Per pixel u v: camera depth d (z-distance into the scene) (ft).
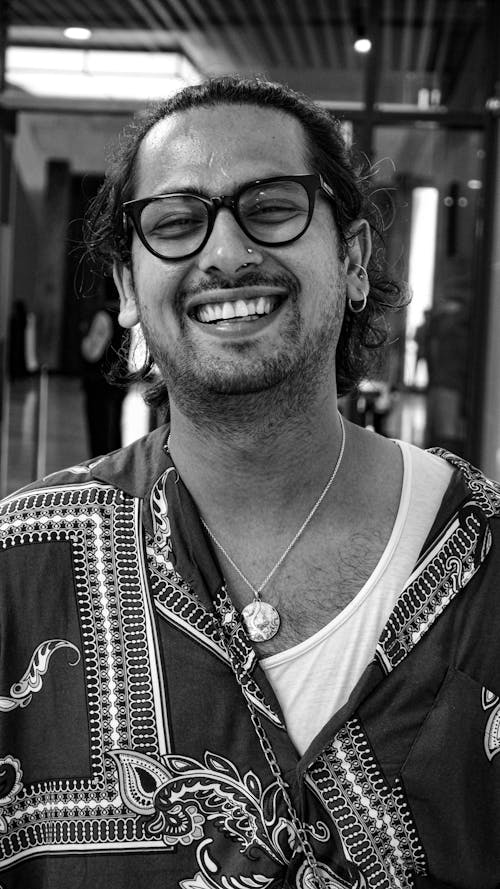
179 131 3.75
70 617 3.73
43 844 3.67
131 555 3.76
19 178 19.67
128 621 3.70
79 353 20.16
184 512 3.77
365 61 18.78
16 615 3.75
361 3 18.53
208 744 3.56
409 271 18.69
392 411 18.85
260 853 3.49
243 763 3.54
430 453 4.20
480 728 3.61
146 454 4.03
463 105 18.67
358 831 3.51
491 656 3.65
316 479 3.78
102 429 20.27
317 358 3.64
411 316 18.80
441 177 18.72
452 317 18.81
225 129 3.70
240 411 3.58
